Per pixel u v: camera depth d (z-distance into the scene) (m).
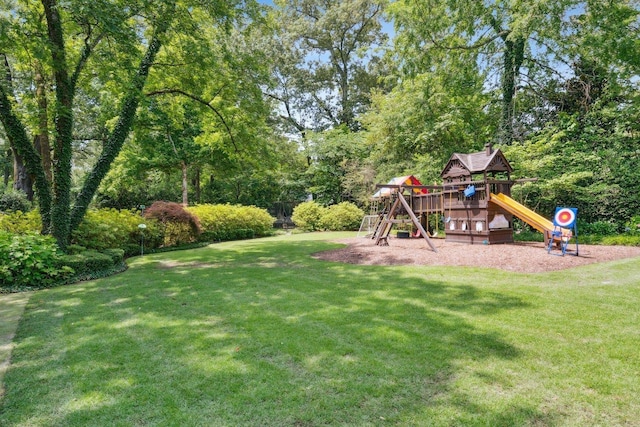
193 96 10.44
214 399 2.29
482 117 15.24
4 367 2.83
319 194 23.05
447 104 14.80
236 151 12.20
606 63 11.25
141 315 4.13
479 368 2.63
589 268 6.09
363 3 24.42
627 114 11.13
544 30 11.06
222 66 9.98
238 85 10.34
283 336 3.33
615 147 11.17
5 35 6.17
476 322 3.60
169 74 9.70
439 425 1.98
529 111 14.18
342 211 19.20
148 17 7.53
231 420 2.06
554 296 4.47
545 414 2.07
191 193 24.64
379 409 2.14
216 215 14.80
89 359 2.94
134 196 22.28
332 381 2.48
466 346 3.02
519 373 2.55
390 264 7.18
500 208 9.45
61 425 2.06
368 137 18.53
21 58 7.67
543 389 2.34
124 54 7.35
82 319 4.05
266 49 24.41
